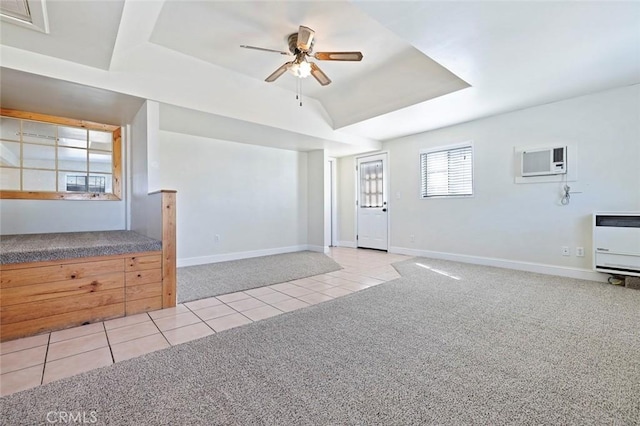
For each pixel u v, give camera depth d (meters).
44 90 2.81
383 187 6.04
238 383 1.52
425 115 4.28
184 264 4.55
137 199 3.63
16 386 1.51
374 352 1.85
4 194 3.36
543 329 2.17
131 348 1.92
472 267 4.34
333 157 6.92
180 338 2.07
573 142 3.65
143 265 2.58
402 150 5.62
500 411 1.30
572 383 1.51
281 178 5.84
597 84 3.26
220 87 3.54
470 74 3.00
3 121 3.35
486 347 1.91
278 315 2.50
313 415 1.28
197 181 4.69
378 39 2.94
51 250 2.19
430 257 5.20
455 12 2.06
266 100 4.00
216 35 2.89
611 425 1.21
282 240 5.86
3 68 2.37
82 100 3.08
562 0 1.93
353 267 4.45
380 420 1.25
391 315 2.47
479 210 4.55
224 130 4.30
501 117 4.27
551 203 3.85
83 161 3.83
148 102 3.07
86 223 3.84
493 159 4.37
